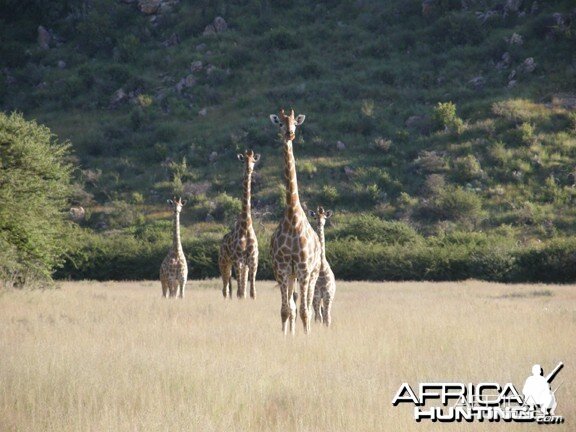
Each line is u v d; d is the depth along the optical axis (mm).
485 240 53906
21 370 9773
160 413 7992
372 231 55344
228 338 12922
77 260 48000
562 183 71750
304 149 83312
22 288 24172
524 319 16047
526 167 73688
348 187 75250
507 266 44156
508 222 66250
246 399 8641
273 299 21766
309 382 9492
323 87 95625
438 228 65625
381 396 8789
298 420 7859
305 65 100625
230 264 22609
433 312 17984
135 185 80438
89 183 81312
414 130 84688
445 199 68125
